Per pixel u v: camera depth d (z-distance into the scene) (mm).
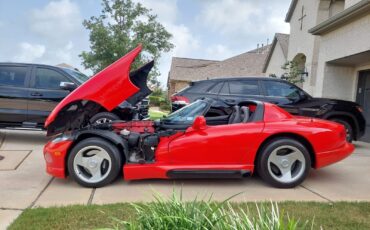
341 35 10164
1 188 4512
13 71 7754
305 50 14773
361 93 11172
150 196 4289
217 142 4742
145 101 9312
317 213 3686
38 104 7633
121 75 4625
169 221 2314
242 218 2523
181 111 5547
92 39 27297
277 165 4875
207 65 40844
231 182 5082
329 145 4980
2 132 9305
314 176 5520
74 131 4898
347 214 3678
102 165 4723
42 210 3652
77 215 3510
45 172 5375
